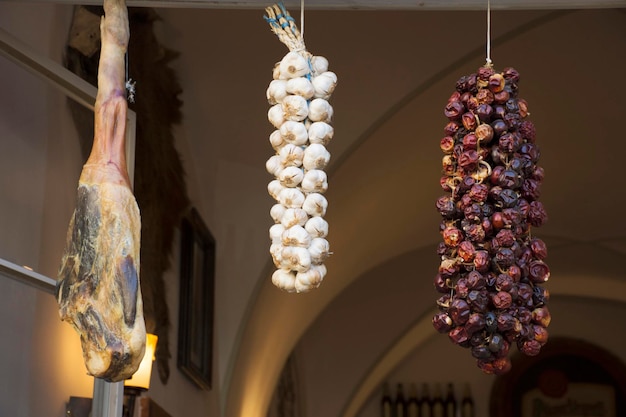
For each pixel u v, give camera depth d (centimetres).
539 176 322
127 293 270
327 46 779
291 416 1209
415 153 955
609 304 1378
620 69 853
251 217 804
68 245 277
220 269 806
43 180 437
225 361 812
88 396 426
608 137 966
